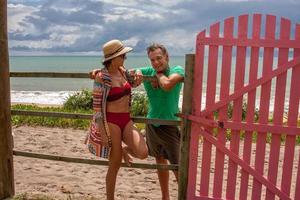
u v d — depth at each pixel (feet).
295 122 14.62
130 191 19.99
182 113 15.43
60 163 24.80
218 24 14.60
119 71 15.53
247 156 15.24
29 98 88.38
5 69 16.90
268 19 14.15
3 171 17.47
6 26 16.66
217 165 15.61
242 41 14.42
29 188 20.02
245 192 15.53
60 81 193.26
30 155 17.74
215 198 15.74
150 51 15.53
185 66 15.11
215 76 14.92
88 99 50.83
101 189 20.17
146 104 46.37
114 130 15.19
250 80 14.64
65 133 33.78
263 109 14.76
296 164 25.34
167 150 16.52
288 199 15.17
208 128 15.44
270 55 14.35
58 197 18.48
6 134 17.37
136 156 15.53
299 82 14.35
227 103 14.94
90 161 16.93
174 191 20.24
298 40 13.99
